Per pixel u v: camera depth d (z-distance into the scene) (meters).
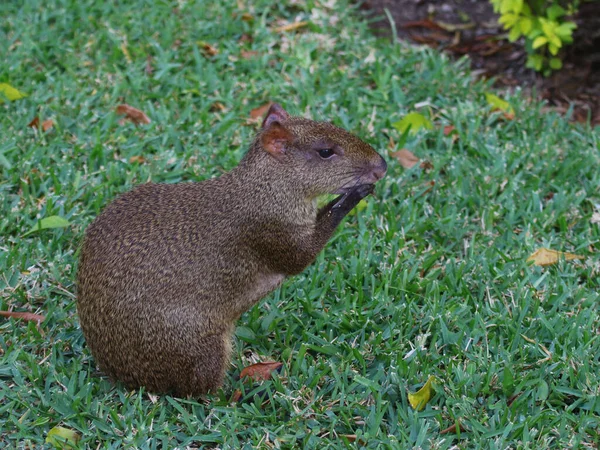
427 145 11.95
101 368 7.91
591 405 7.79
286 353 8.45
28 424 7.53
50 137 11.48
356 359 8.44
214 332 7.80
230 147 11.55
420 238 10.09
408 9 15.17
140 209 7.87
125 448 7.32
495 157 11.44
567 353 8.36
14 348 8.38
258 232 7.90
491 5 15.30
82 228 9.91
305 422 7.68
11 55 12.93
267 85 12.67
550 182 11.09
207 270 7.70
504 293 9.38
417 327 8.82
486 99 12.78
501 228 10.38
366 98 12.63
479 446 7.30
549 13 12.81
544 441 7.40
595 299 9.19
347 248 9.91
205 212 7.86
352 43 13.78
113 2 14.63
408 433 7.57
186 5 14.43
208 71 12.85
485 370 8.26
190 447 7.54
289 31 14.10
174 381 7.71
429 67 13.39
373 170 8.21
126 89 12.46
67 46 13.34
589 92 13.48
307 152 8.01
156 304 7.52
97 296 7.63
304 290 9.29
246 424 7.74
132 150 11.23
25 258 9.38
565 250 10.09
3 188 10.39
